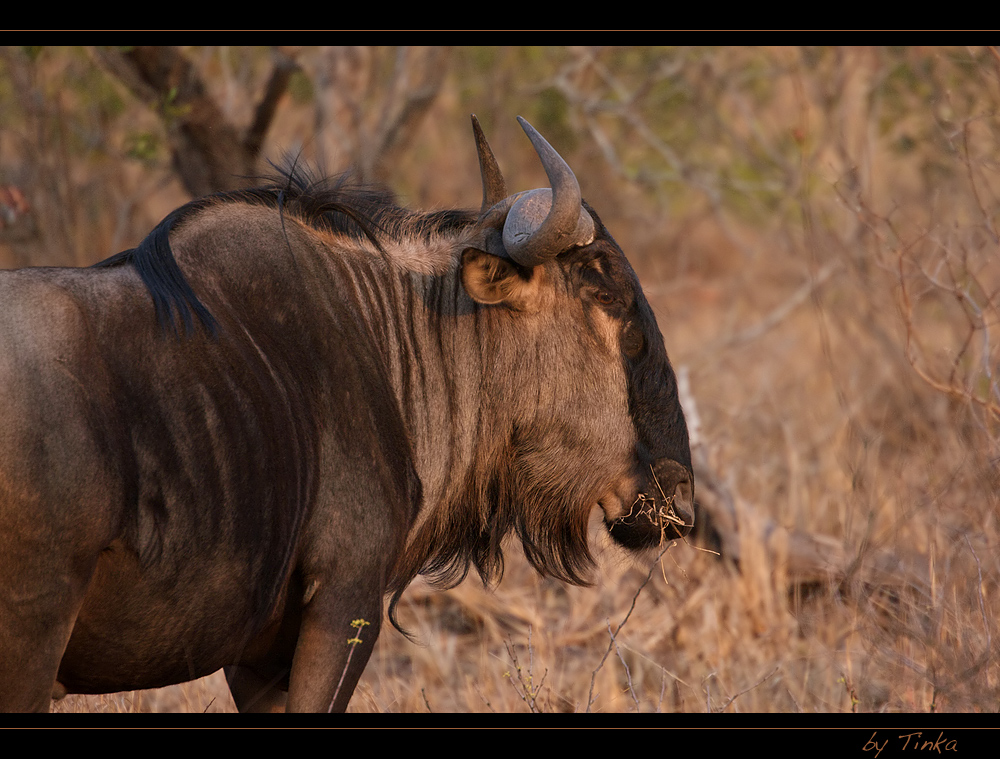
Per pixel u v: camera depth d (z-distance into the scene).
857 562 16.73
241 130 26.58
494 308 12.79
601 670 18.17
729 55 35.25
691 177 36.84
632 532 13.48
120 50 24.50
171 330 10.26
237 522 10.33
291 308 11.51
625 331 13.04
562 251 12.50
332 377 11.51
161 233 10.92
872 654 16.33
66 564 9.20
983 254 23.03
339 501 11.30
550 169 11.72
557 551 13.55
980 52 25.12
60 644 9.30
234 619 10.70
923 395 24.53
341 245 12.50
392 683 18.23
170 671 10.76
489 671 18.30
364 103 30.75
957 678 14.54
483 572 13.70
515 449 13.13
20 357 9.19
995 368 19.55
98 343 9.76
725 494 21.20
